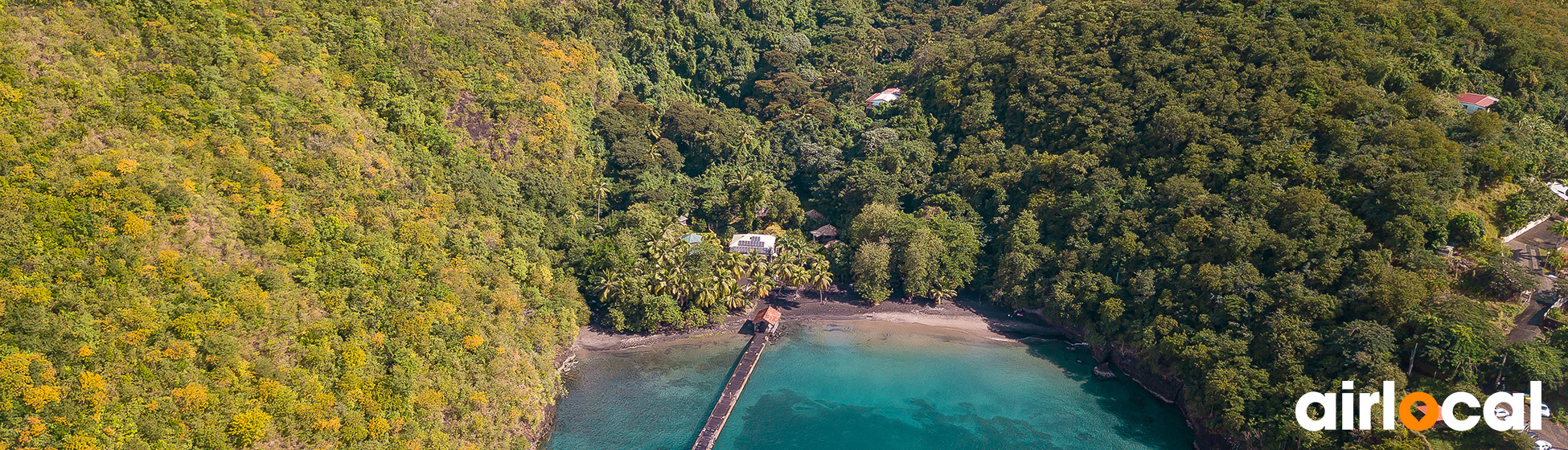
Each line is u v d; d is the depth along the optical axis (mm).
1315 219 98938
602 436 92188
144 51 95625
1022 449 90000
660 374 107438
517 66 146250
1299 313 92125
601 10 178500
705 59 194500
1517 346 79375
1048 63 155000
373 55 124375
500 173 133000
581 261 126188
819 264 128125
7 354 62406
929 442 91062
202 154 87188
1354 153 108375
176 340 70688
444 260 102312
